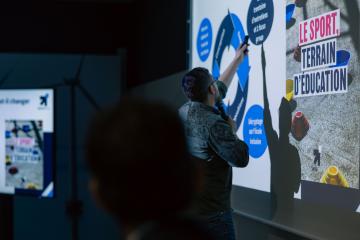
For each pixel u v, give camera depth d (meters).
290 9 2.51
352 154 2.02
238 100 3.09
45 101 4.48
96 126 0.63
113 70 5.54
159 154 0.62
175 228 0.60
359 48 1.99
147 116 0.63
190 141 2.24
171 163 0.62
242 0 3.04
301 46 2.40
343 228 2.06
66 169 5.47
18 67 5.54
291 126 2.47
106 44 5.88
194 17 3.79
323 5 2.23
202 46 3.65
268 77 2.71
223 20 3.31
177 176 0.63
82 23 5.84
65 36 5.82
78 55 5.53
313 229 2.28
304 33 2.38
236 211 3.06
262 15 2.79
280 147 2.58
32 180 4.56
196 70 2.32
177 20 4.19
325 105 2.20
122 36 5.91
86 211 5.44
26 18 5.77
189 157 0.65
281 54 2.58
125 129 0.62
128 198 0.62
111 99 5.53
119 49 5.58
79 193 5.43
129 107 0.64
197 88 2.29
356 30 2.01
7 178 4.68
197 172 0.67
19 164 4.62
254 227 2.88
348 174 2.04
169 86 4.26
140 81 5.44
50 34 5.79
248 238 2.96
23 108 4.57
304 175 2.35
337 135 2.12
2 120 4.68
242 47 2.91
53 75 5.53
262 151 2.78
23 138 4.59
